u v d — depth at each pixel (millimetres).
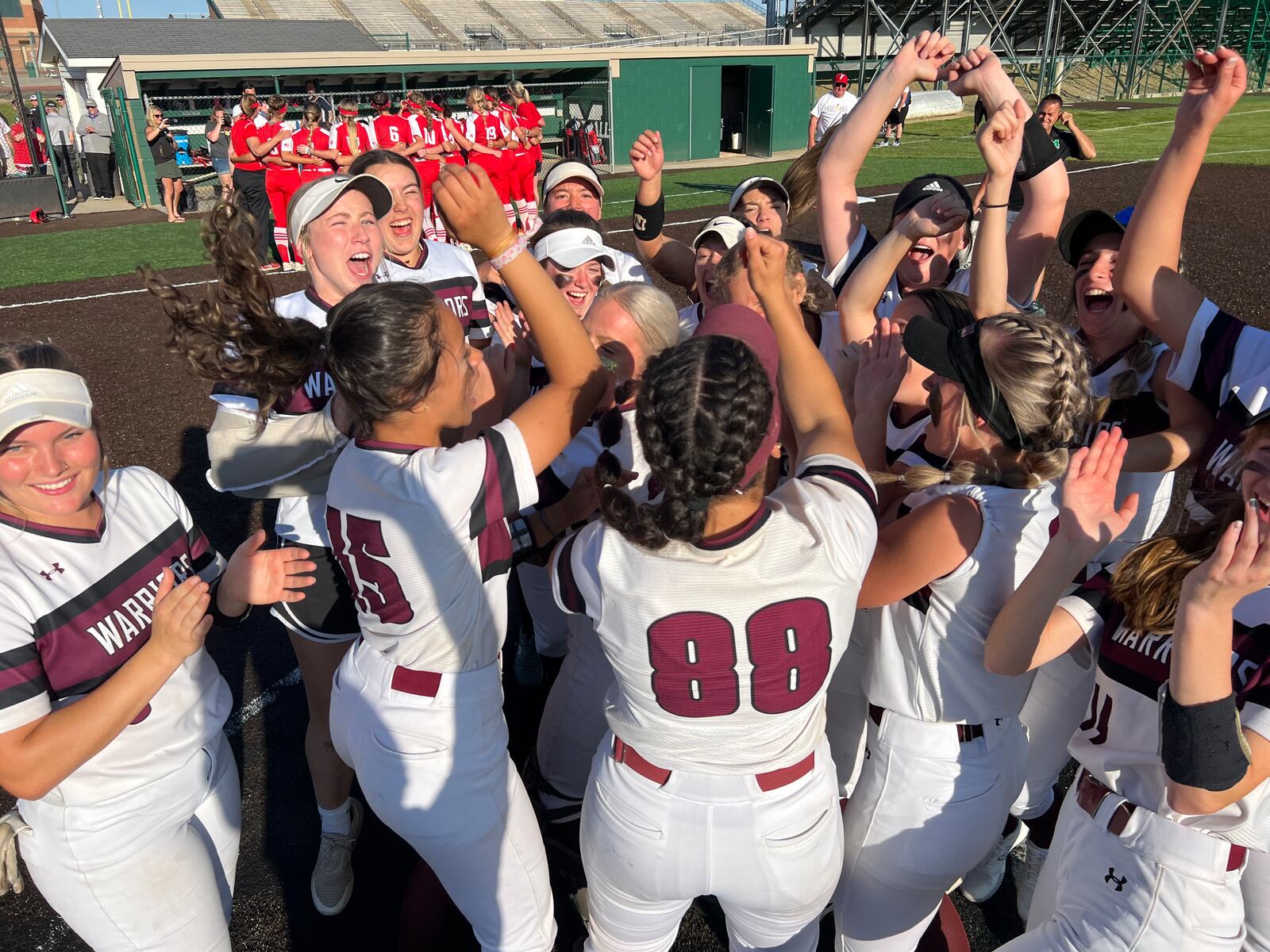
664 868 1842
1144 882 1787
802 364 1932
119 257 12516
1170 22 34375
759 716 1719
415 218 3439
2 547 1823
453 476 1816
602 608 1708
